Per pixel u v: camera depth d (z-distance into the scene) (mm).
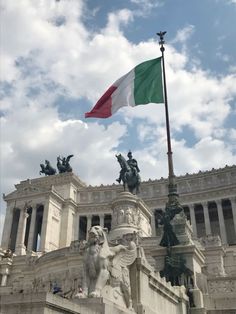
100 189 105312
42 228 90250
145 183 103062
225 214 97438
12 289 47344
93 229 13984
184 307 19938
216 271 44000
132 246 15773
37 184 103438
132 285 15031
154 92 31594
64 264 40594
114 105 32406
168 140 28031
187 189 98125
